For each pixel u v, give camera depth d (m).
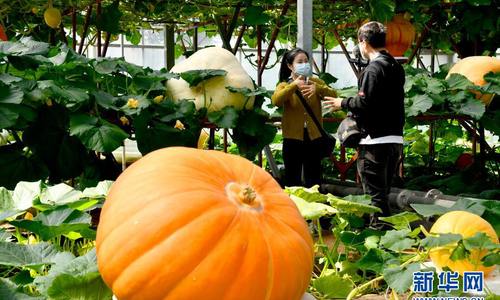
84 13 8.27
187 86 4.82
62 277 1.88
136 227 1.71
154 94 4.85
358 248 3.04
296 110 4.42
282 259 1.73
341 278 2.68
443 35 7.50
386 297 2.84
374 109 3.61
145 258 1.67
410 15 7.04
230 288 1.65
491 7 6.68
